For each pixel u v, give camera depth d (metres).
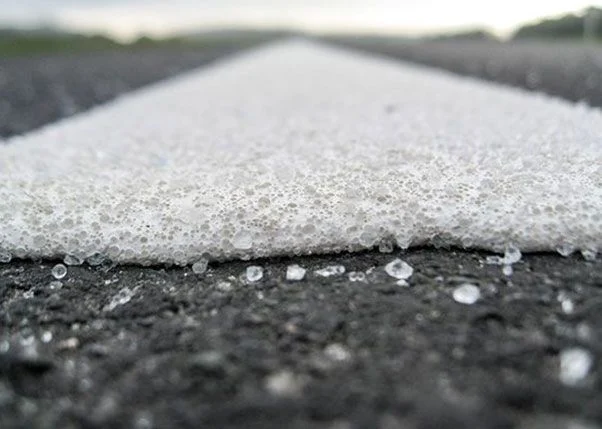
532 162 0.05
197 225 0.05
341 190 0.05
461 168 0.05
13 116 0.12
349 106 0.12
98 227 0.05
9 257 0.05
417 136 0.07
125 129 0.10
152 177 0.06
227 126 0.10
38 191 0.06
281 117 0.11
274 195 0.05
